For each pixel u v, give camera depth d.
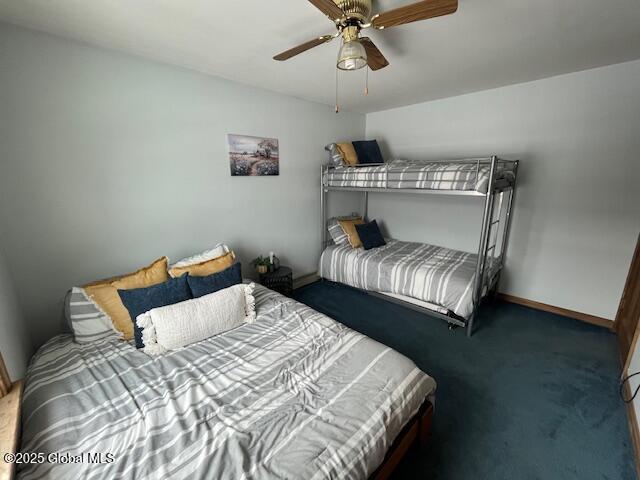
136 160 2.03
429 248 3.39
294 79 2.47
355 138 3.88
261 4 1.37
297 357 1.45
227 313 1.70
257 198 2.88
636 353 1.75
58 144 1.71
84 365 1.41
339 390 1.22
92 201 1.87
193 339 1.59
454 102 3.12
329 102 3.30
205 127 2.37
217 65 2.14
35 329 1.75
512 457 1.42
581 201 2.55
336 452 0.95
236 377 1.31
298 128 3.13
